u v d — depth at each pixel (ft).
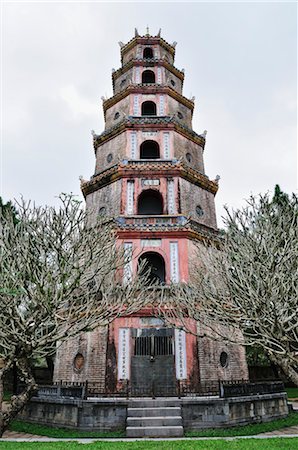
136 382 69.15
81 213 54.95
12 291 42.93
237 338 75.82
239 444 43.01
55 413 57.77
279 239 51.83
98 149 105.50
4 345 47.06
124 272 73.77
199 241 83.10
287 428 58.90
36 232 50.93
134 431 51.78
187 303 62.08
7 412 45.50
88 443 44.50
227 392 59.11
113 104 111.86
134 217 84.89
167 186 90.22
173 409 55.11
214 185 98.32
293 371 44.83
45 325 48.88
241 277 50.67
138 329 73.20
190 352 71.46
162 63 115.75
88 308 52.44
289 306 48.55
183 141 102.12
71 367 73.72
